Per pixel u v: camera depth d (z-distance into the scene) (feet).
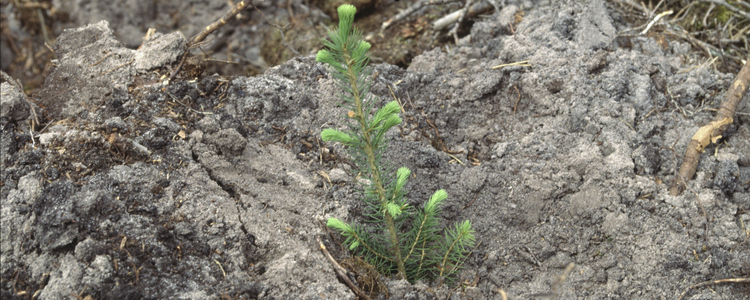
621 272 8.52
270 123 10.15
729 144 10.33
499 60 11.56
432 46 14.76
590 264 8.70
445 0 14.34
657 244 8.63
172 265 7.61
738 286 8.42
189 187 8.53
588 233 8.89
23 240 7.42
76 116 9.53
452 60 12.39
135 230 7.70
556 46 11.28
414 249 8.57
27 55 19.92
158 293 7.24
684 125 10.26
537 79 10.82
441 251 8.82
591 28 11.69
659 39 12.53
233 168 9.15
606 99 10.37
